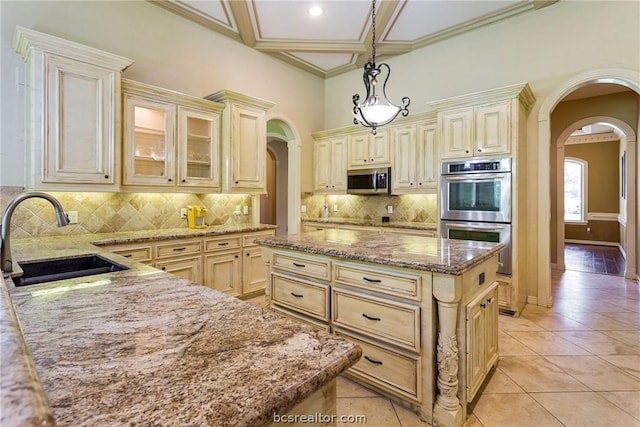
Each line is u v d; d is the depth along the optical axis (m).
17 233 2.81
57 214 1.58
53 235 2.99
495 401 2.03
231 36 4.32
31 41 2.52
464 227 3.71
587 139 8.62
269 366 0.72
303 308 2.43
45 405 0.39
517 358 2.55
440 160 3.89
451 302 1.74
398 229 4.45
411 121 4.51
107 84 2.89
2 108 2.72
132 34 3.45
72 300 1.16
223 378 0.67
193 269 3.42
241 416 0.56
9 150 2.76
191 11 3.77
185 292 1.26
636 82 3.27
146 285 1.36
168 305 1.11
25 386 0.41
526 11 3.83
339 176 5.31
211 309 1.07
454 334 1.78
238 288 3.84
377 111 2.55
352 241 2.61
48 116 2.61
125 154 3.11
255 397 0.61
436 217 4.37
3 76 2.72
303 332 0.90
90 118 2.81
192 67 3.96
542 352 2.65
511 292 3.43
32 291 1.26
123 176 3.10
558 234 5.71
